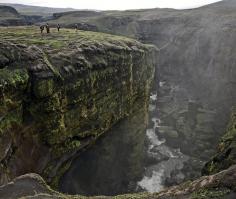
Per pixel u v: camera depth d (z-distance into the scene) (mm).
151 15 149500
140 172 59594
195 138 70000
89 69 42312
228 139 34406
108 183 53500
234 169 21031
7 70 32688
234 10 132125
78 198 22391
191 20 126250
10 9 152625
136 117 60250
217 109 83062
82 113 42219
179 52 115625
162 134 74250
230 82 88188
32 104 35500
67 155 41344
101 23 134750
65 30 66812
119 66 50781
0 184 29156
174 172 58812
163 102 92438
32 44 41625
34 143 36188
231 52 95375
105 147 52250
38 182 23250
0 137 30672
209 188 20484
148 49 70562
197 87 99500
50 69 36219
